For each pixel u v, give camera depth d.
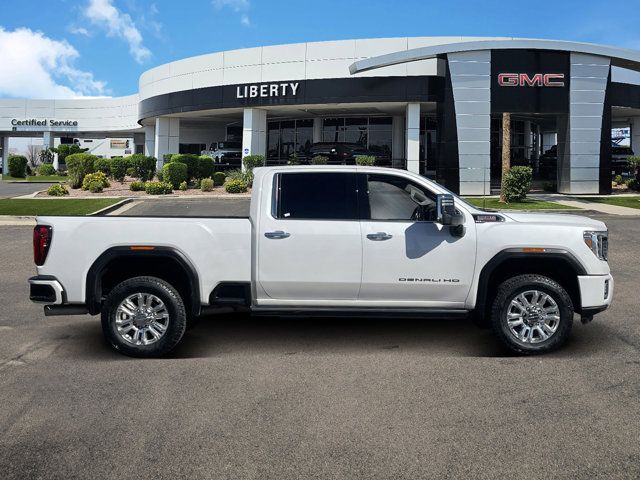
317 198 5.73
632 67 27.95
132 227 5.62
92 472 3.39
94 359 5.57
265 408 4.34
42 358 5.61
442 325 6.92
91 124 55.06
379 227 5.62
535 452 3.61
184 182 27.19
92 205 21.56
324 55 29.72
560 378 4.95
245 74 31.42
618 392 4.60
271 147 38.28
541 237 5.59
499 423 4.04
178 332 5.56
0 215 19.33
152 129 45.84
